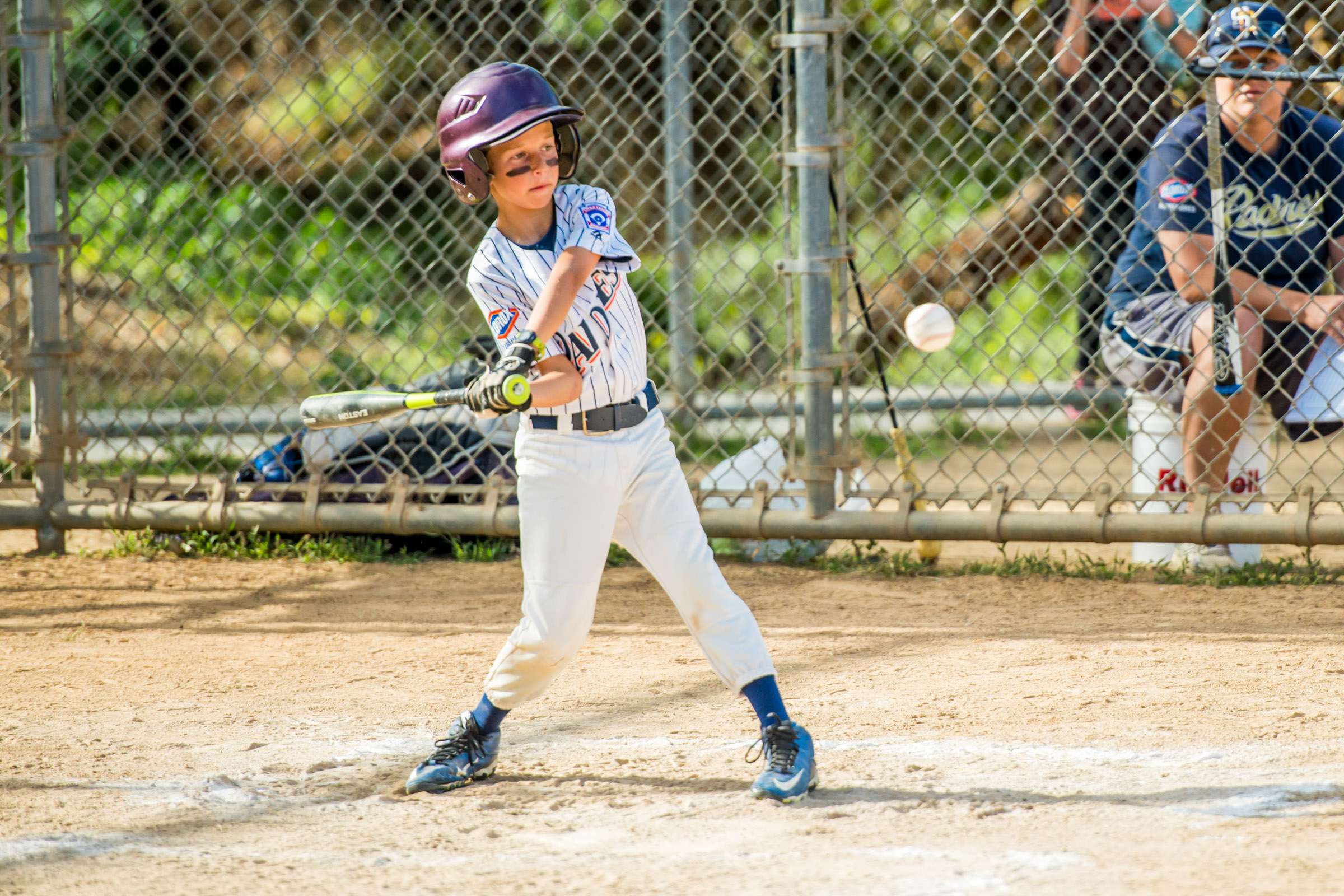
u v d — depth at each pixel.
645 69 23.42
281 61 25.89
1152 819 10.28
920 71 22.80
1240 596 18.03
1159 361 19.78
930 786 11.29
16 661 16.02
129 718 13.79
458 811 11.04
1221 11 19.50
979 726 12.93
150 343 32.84
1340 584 18.58
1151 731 12.58
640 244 37.47
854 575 19.78
